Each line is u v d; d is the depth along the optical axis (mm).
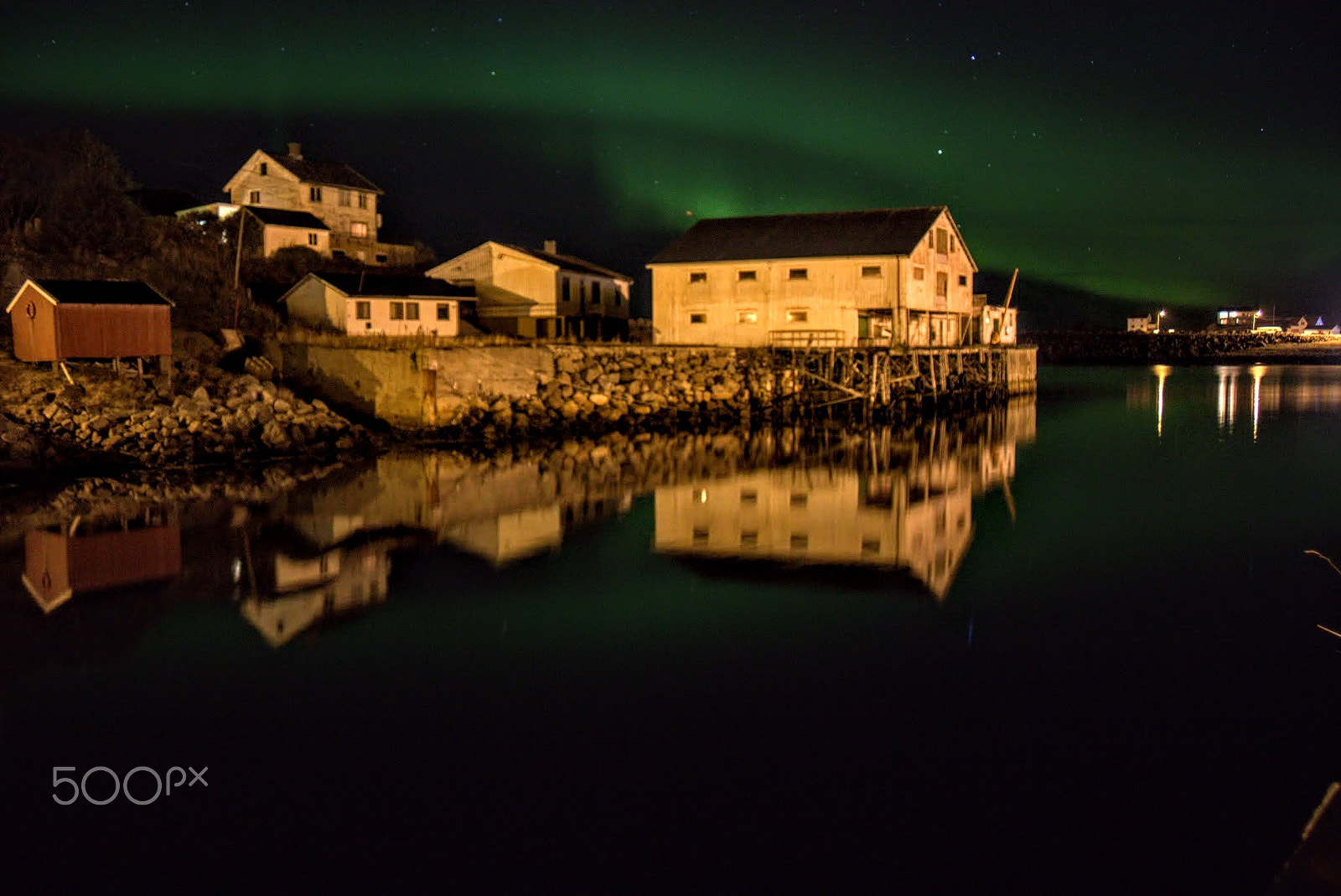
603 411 39688
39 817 9516
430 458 31891
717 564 18547
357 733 11242
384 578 17453
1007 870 8609
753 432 39906
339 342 38656
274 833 9234
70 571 17750
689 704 12016
